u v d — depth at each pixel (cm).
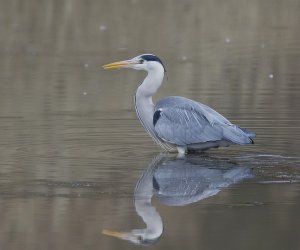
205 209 1132
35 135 1593
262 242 1002
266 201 1161
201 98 1948
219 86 2098
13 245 1020
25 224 1089
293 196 1181
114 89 2103
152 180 1276
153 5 3128
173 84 2134
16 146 1503
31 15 2947
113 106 1886
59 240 1034
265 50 2600
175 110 1509
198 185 1245
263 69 2314
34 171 1331
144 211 1128
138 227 1070
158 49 2622
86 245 1009
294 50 2588
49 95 2027
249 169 1338
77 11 3009
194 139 1470
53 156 1432
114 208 1142
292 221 1075
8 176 1300
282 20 3025
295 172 1311
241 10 3100
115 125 1688
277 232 1038
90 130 1638
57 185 1252
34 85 2155
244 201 1163
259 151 1462
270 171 1325
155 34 2798
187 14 3019
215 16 3019
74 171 1330
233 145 1527
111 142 1545
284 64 2372
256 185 1243
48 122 1714
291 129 1616
